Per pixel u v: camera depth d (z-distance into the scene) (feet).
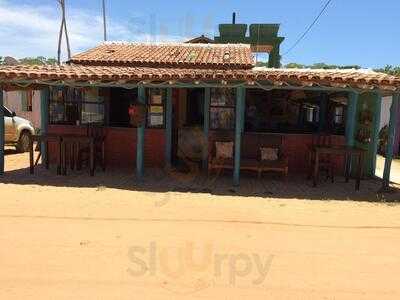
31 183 32.55
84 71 33.71
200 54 47.78
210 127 39.09
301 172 39.14
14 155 48.65
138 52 48.42
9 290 14.73
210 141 38.88
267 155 35.19
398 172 44.37
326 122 38.86
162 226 22.36
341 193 32.14
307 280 16.21
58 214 24.13
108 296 14.44
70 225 22.11
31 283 15.29
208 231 21.72
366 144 39.17
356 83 30.48
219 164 34.81
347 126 37.81
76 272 16.30
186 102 40.73
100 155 38.75
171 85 32.09
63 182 33.17
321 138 38.24
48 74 31.76
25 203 26.45
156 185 32.94
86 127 40.22
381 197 31.19
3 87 34.76
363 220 24.79
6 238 19.88
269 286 15.57
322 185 34.78
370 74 33.63
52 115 40.57
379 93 36.22
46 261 17.28
